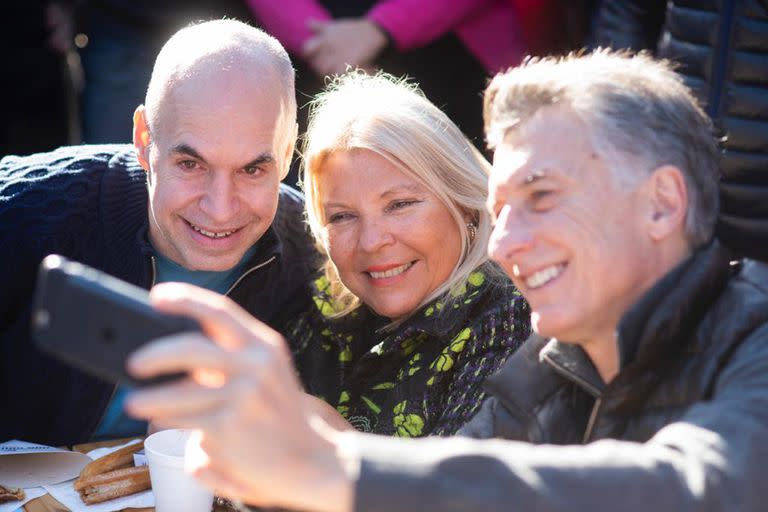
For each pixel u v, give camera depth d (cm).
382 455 127
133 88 477
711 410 143
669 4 364
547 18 441
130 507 216
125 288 128
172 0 461
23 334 285
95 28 479
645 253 165
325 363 286
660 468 131
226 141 262
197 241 275
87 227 288
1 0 493
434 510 125
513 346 247
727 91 349
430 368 252
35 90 512
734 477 132
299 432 125
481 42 440
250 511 196
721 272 164
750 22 343
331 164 262
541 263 165
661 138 164
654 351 159
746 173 350
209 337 125
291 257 304
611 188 162
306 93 448
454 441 133
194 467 131
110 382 278
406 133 256
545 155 164
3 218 282
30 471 230
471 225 265
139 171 298
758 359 151
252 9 449
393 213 259
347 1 440
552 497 127
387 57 439
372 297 268
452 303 255
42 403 285
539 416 187
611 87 165
